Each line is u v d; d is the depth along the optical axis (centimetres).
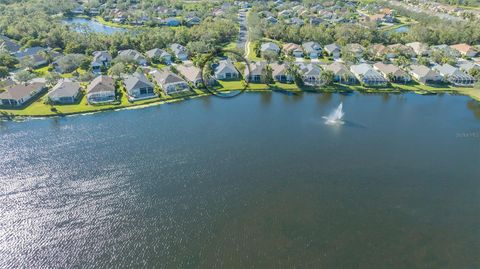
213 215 6581
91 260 5616
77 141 9062
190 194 7138
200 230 6231
